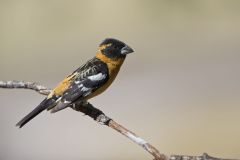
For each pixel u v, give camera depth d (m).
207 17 27.34
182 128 18.12
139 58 24.17
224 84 21.14
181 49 24.88
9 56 25.31
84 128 18.58
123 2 26.70
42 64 24.28
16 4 26.92
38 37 26.23
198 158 6.55
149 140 17.66
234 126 18.05
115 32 26.30
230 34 25.92
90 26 26.55
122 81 21.95
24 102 20.69
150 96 20.44
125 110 19.48
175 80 21.83
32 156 17.72
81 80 8.96
